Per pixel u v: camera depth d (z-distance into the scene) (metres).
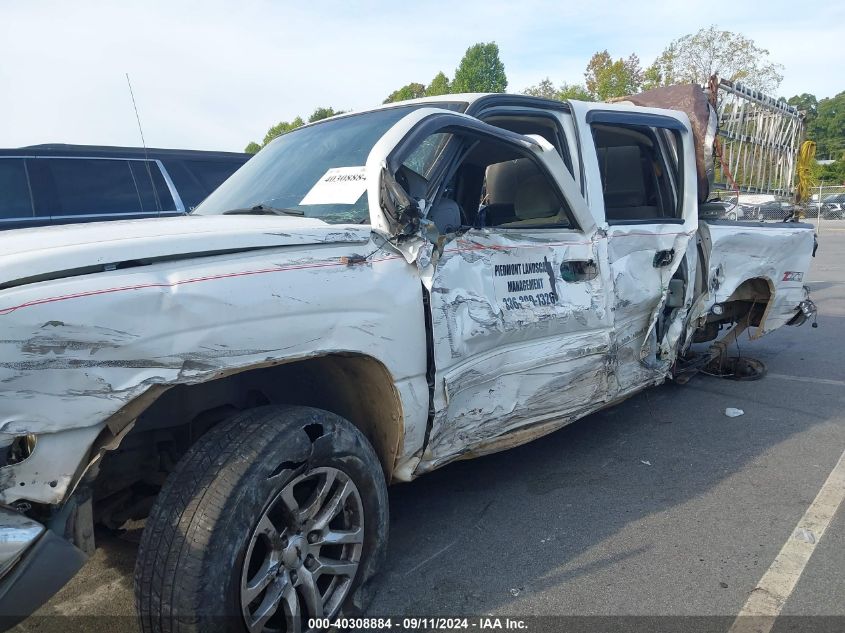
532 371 3.30
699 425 4.77
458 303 2.84
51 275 1.86
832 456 4.18
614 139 4.65
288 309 2.21
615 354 3.83
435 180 2.96
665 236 4.29
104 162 7.40
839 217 30.20
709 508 3.50
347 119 3.67
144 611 2.00
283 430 2.19
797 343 7.47
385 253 2.61
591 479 3.87
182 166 7.97
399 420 2.64
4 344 1.71
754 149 6.09
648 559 3.01
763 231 5.23
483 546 3.14
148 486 2.70
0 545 1.69
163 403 2.42
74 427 1.81
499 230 3.20
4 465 1.75
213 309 2.04
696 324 4.82
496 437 3.21
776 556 3.03
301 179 3.24
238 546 2.01
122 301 1.88
